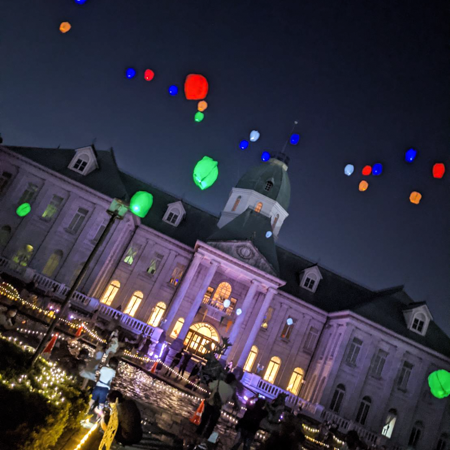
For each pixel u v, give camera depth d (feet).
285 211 195.00
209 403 49.55
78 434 32.04
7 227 159.02
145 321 169.07
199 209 194.29
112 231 157.79
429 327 171.01
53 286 141.90
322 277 189.88
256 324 159.02
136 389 70.90
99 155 173.78
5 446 22.65
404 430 157.48
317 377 163.84
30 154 163.43
